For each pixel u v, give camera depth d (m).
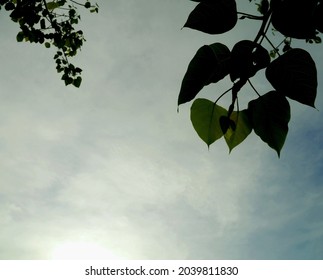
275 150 1.03
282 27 0.89
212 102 1.10
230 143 1.10
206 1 0.93
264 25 0.91
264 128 1.05
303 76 0.88
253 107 1.06
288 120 1.02
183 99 0.90
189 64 0.92
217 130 1.10
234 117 1.10
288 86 0.89
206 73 0.91
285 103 1.02
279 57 0.90
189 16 0.94
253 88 1.02
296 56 0.89
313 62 0.88
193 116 1.11
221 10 0.93
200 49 0.93
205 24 0.94
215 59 0.92
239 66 0.92
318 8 0.87
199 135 1.10
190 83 0.91
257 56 0.92
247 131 1.08
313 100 0.87
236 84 0.94
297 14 0.88
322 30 0.87
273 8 0.90
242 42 0.92
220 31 0.94
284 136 1.03
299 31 0.88
